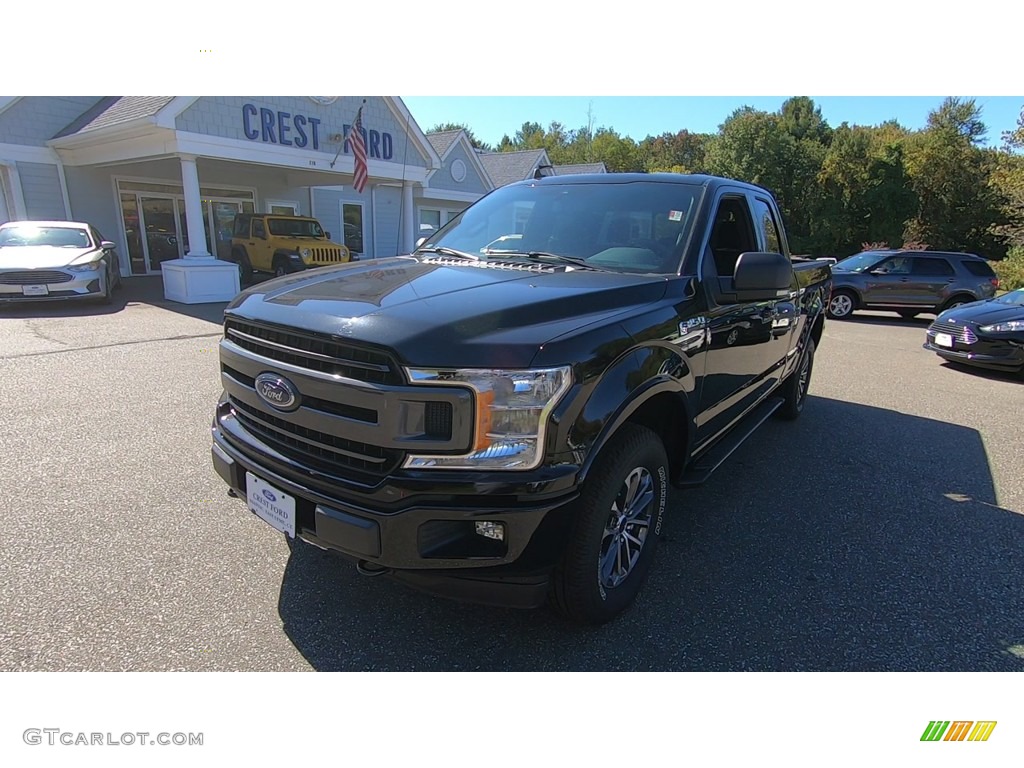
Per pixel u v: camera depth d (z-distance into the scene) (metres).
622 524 2.72
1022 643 2.74
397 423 2.09
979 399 7.29
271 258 16.22
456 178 22.91
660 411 3.01
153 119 12.09
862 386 7.82
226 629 2.62
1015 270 22.30
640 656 2.57
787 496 4.20
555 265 3.21
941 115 48.62
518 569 2.20
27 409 5.39
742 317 3.62
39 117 15.41
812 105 43.56
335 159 15.79
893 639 2.73
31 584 2.86
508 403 2.10
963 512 4.03
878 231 39.09
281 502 2.42
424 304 2.36
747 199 4.11
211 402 5.73
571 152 68.06
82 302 12.16
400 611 2.79
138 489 3.87
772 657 2.59
